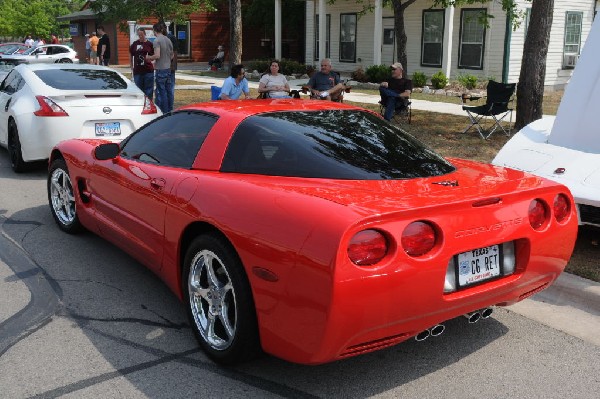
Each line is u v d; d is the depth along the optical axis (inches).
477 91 712.4
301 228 108.7
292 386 125.3
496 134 425.4
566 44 798.5
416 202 112.5
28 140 300.7
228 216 122.6
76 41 1619.1
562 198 135.0
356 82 798.5
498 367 134.7
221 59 1120.2
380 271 104.7
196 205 132.6
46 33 2048.5
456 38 812.6
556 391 125.5
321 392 123.3
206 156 144.3
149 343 143.1
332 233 103.8
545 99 677.9
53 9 2486.5
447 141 397.4
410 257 107.8
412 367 133.9
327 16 1013.2
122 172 168.2
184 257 142.9
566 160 205.0
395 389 124.9
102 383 125.8
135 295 170.6
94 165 186.4
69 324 152.5
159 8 794.2
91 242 214.7
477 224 116.6
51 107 295.0
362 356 138.6
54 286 176.2
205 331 135.0
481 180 132.2
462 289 118.0
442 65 787.4
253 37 1413.6
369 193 117.0
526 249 126.3
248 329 121.6
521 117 421.1
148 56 480.1
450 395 123.2
